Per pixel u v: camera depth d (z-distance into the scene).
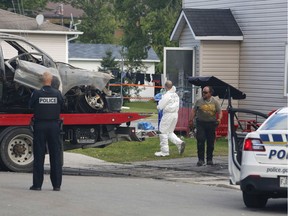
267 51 86.00
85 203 39.28
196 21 89.06
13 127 55.38
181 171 59.41
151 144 77.88
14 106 57.28
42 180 43.97
